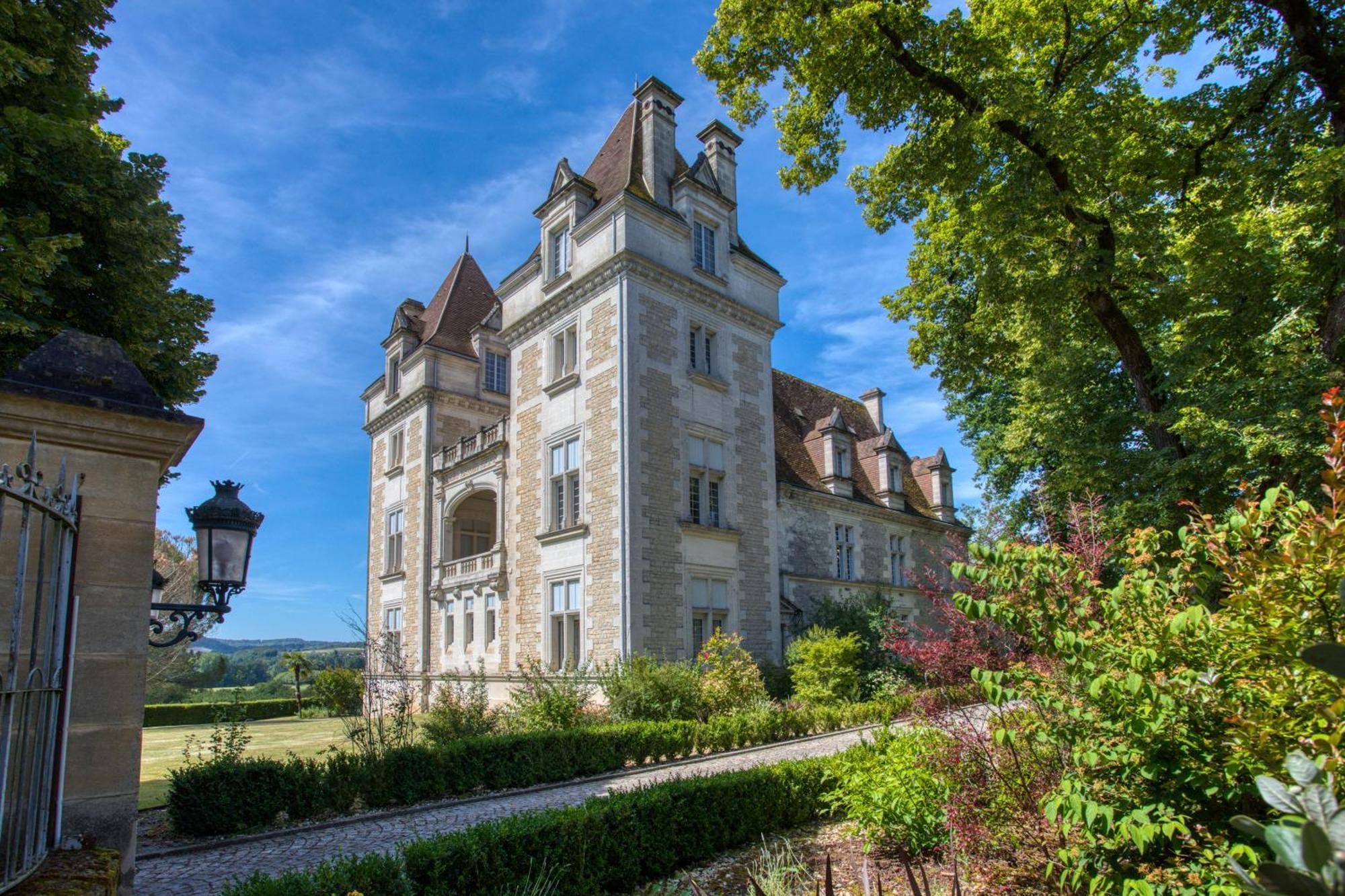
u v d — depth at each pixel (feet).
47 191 32.58
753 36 46.75
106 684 14.14
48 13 32.53
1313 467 39.83
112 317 36.04
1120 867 16.38
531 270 79.36
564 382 72.28
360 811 34.68
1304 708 12.42
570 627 68.08
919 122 47.73
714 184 78.69
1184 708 14.73
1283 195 41.55
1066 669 17.48
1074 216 44.29
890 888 21.06
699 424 71.61
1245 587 13.25
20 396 13.74
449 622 88.94
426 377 99.14
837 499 88.28
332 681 100.63
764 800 28.84
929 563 102.94
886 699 62.59
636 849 23.88
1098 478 49.19
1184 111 42.65
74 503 13.26
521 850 20.92
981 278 46.68
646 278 69.00
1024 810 20.30
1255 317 44.55
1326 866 4.74
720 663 58.59
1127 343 46.91
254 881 17.25
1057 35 45.24
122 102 36.76
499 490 81.00
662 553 65.41
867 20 41.93
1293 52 40.16
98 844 13.62
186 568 111.65
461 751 38.11
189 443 16.14
